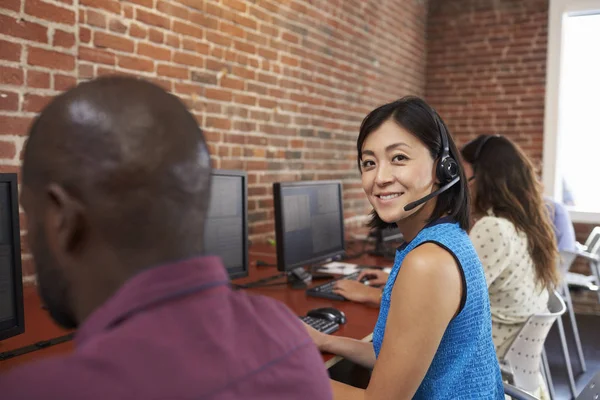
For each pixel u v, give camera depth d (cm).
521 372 194
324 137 393
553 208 348
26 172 51
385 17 466
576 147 501
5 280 123
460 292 113
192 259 52
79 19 220
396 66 491
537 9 499
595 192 496
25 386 41
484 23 522
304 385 56
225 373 49
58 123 49
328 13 388
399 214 127
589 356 382
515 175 205
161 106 51
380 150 127
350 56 419
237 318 55
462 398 117
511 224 197
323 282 234
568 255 367
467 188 131
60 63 211
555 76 493
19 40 196
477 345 118
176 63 268
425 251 114
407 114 126
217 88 294
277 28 338
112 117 48
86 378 42
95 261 50
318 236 238
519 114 512
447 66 541
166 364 45
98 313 49
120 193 48
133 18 244
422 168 125
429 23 546
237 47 306
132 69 245
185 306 50
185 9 271
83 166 48
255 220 327
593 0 475
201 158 53
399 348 111
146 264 50
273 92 337
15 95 196
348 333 167
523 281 195
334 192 253
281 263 213
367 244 347
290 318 62
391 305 115
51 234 51
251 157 321
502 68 517
